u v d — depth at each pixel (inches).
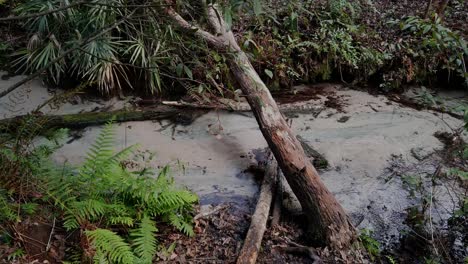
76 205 105.3
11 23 204.5
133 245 104.0
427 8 202.8
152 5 84.3
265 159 153.4
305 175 121.9
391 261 110.7
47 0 168.6
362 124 174.2
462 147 136.9
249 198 135.8
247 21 195.2
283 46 193.8
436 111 182.9
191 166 149.3
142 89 187.3
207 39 137.6
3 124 128.9
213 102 177.2
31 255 98.3
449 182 141.6
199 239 116.6
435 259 110.5
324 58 197.5
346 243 113.7
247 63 154.3
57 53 174.4
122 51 179.5
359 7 217.6
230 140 163.3
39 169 112.9
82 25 170.6
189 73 104.5
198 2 94.4
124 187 113.4
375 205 134.0
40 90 183.0
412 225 124.7
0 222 102.3
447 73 196.2
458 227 121.5
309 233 118.6
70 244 103.5
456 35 128.5
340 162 152.5
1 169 107.9
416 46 193.9
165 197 113.6
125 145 157.3
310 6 208.1
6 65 195.5
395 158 154.4
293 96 194.5
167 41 106.1
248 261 106.1
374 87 202.5
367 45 198.7
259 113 140.8
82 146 155.1
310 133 168.6
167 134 165.8
